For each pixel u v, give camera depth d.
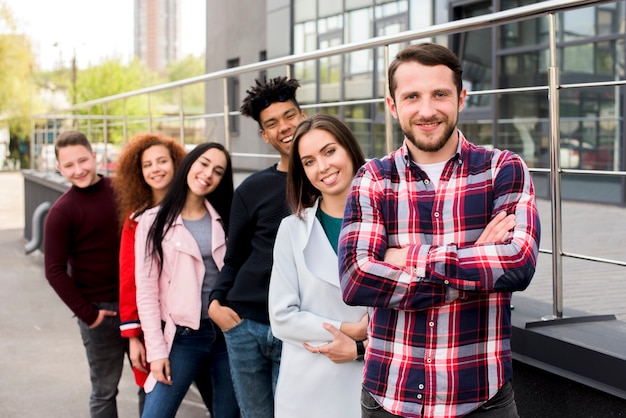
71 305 3.48
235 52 16.73
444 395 1.76
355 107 11.66
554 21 2.53
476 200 1.81
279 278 2.51
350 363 2.43
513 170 1.80
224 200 3.26
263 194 2.83
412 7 10.66
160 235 3.11
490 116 9.81
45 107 43.00
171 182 3.28
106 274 3.56
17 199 21.53
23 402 4.66
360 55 11.56
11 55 41.44
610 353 2.20
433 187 1.85
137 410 4.58
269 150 13.20
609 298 3.55
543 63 9.14
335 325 2.41
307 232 2.50
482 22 2.71
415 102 1.81
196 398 4.78
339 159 2.41
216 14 17.66
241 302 2.81
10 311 7.17
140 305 3.12
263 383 2.87
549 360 2.41
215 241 3.16
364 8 11.62
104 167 7.41
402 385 1.79
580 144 9.05
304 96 13.29
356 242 1.84
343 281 1.85
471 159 1.85
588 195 8.89
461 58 10.14
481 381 1.76
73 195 3.53
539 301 3.02
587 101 8.94
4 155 42.28
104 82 38.84
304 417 2.46
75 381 5.08
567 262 4.58
